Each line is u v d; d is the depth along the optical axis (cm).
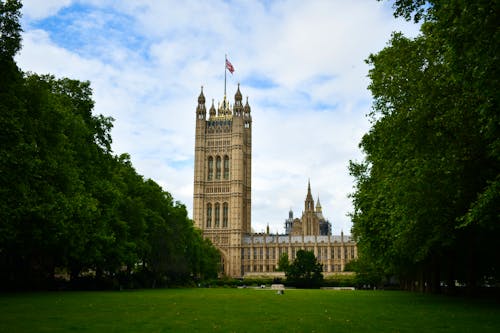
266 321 2611
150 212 9069
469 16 2391
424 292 6888
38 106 4447
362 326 2423
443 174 3409
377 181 5075
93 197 6081
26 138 4172
